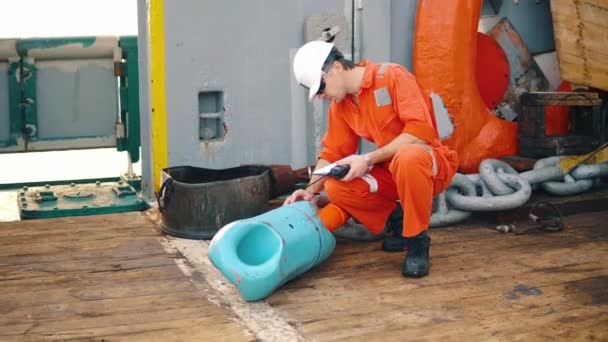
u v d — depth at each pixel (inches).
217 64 194.2
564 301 132.5
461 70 200.1
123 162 267.6
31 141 222.2
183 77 191.3
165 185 171.0
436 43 199.9
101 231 177.0
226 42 194.2
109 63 225.6
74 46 219.8
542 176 193.6
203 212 169.5
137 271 149.8
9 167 264.2
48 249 163.2
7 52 215.5
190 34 190.4
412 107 142.1
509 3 232.1
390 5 206.5
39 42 217.5
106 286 141.4
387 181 149.9
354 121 149.6
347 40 203.9
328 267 152.7
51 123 223.6
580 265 152.6
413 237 145.5
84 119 226.2
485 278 144.9
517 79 231.3
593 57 209.5
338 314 127.3
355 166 140.6
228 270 129.2
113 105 228.1
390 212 155.6
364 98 145.3
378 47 206.5
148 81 193.9
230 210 169.8
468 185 182.1
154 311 129.1
